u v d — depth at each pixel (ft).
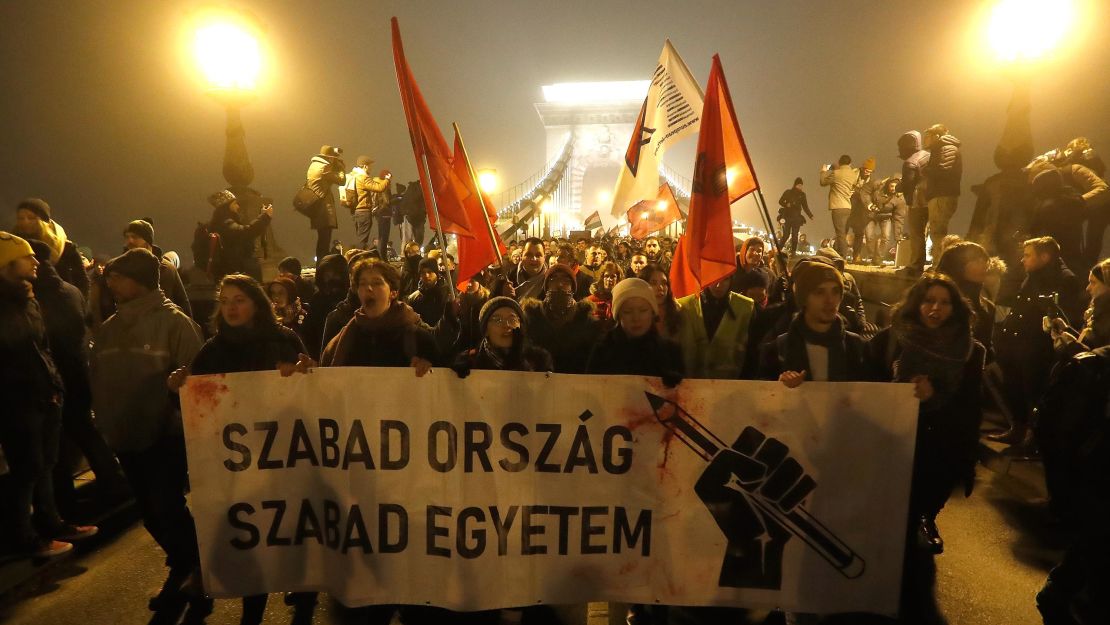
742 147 13.78
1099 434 9.68
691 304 13.62
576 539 10.02
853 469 9.68
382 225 48.08
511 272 31.22
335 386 10.09
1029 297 16.85
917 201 30.25
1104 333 12.36
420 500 10.07
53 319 14.03
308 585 10.37
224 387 10.11
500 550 10.03
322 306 19.67
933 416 10.64
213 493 10.19
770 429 9.73
